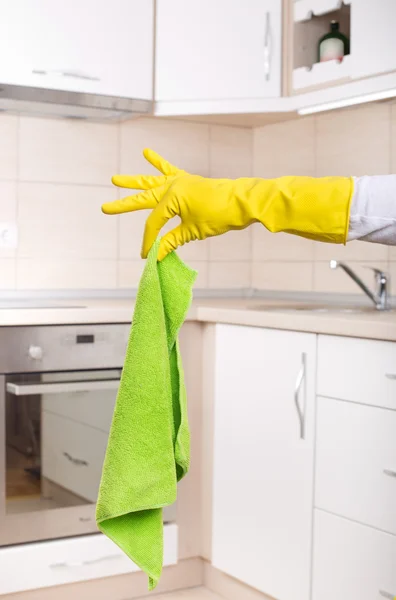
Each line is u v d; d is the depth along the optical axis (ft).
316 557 6.87
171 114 8.95
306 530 6.98
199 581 8.59
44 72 8.19
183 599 8.20
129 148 9.78
